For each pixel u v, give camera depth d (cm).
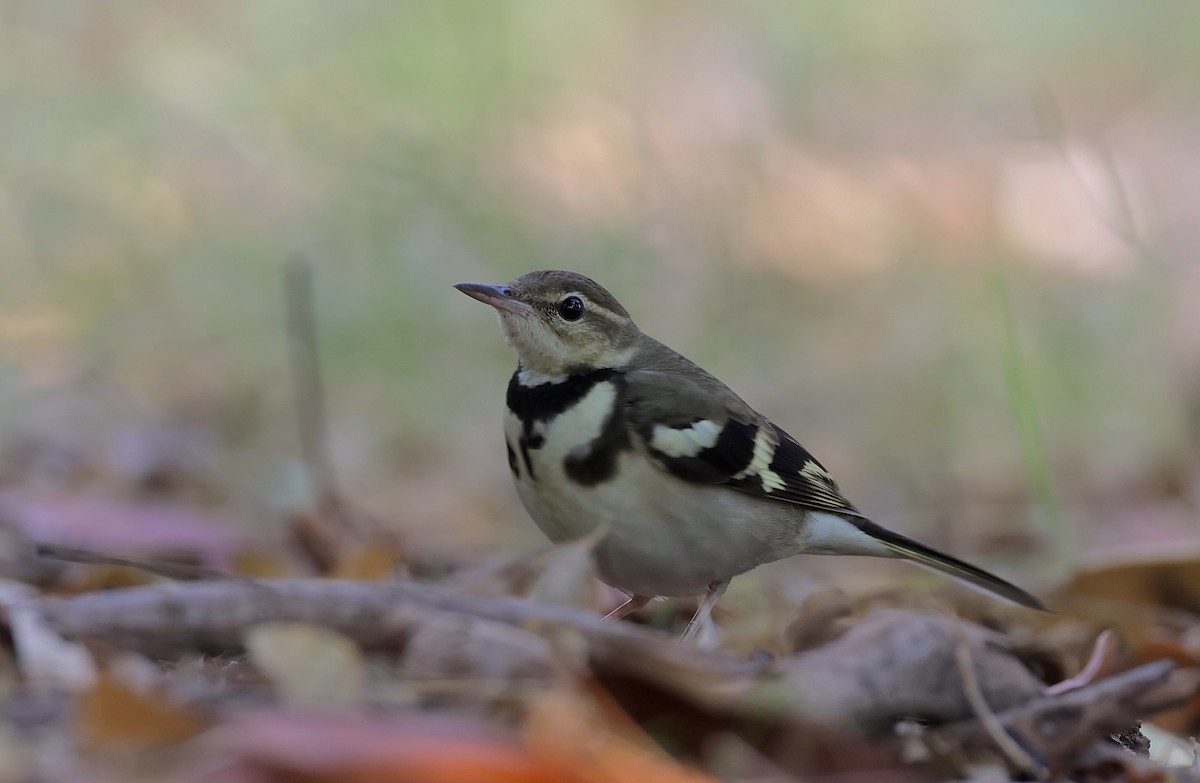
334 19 1991
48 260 1717
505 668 532
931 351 1691
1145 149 2317
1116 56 2642
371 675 545
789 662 554
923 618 566
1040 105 1745
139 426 1409
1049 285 1819
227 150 1838
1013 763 546
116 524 1030
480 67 1905
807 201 2003
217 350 1633
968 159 2131
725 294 1778
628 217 1788
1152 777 576
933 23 2512
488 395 1608
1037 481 1089
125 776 452
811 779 527
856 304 1820
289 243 1720
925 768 549
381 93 1866
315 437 1239
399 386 1585
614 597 920
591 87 1997
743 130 2009
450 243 1684
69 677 553
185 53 1955
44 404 1446
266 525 1141
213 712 482
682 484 757
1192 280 1766
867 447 1569
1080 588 930
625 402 760
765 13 2352
